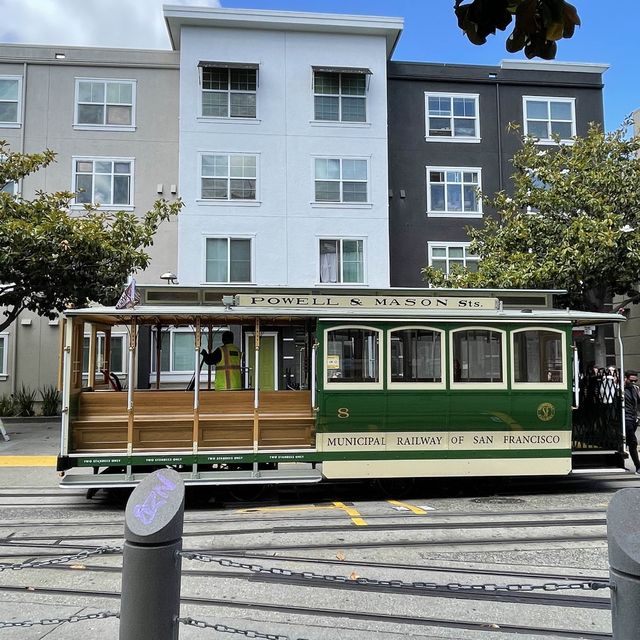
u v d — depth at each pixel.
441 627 4.29
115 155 19.20
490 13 2.21
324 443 8.46
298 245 18.86
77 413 8.39
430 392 8.66
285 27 19.12
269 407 8.70
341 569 5.42
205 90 18.88
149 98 19.44
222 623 4.32
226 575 5.29
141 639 2.89
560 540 6.39
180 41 19.08
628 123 15.06
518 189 16.27
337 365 8.55
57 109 19.12
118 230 14.31
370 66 19.55
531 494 9.10
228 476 8.27
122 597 2.97
